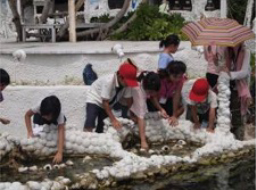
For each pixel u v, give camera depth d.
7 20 17.44
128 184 7.26
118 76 8.00
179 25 13.45
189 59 10.24
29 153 7.69
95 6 19.33
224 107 8.37
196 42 8.38
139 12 13.41
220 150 7.98
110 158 7.75
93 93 8.28
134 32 13.10
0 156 7.51
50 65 10.00
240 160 7.94
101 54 10.00
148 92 8.16
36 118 7.99
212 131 8.35
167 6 17.55
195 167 7.71
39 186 6.81
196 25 8.66
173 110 8.46
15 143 7.66
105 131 8.16
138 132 8.27
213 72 8.70
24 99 9.28
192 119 8.66
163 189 7.16
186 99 9.39
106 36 13.66
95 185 7.11
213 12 18.48
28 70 10.02
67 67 10.02
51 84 9.81
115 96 8.12
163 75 8.38
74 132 7.90
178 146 8.24
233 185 7.27
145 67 10.12
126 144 8.20
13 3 13.43
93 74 9.59
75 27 13.12
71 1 12.71
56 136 7.77
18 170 7.42
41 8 18.95
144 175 7.36
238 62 8.64
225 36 8.35
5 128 9.36
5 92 9.27
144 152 8.02
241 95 8.67
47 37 13.56
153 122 8.35
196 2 18.62
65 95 9.26
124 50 10.09
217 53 8.68
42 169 7.45
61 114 7.65
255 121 8.85
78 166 7.54
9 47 11.15
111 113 8.08
